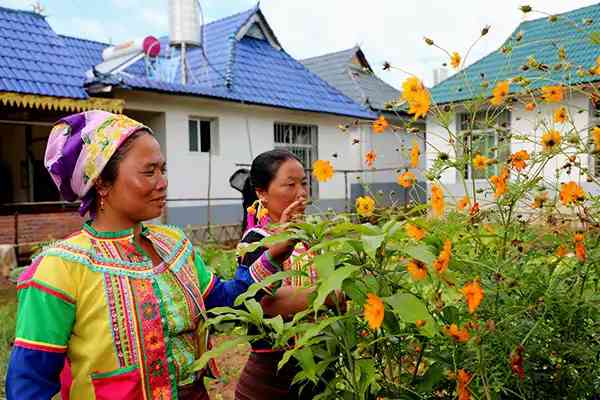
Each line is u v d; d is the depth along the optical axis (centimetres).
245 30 1327
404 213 162
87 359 130
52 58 979
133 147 136
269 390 186
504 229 162
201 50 1176
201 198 1020
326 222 142
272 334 145
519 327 143
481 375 131
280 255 161
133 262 138
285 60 1384
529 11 202
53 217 880
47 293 127
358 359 137
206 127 1084
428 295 146
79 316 131
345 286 131
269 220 198
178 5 1120
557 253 157
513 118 256
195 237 1020
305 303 163
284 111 1188
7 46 949
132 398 131
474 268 154
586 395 149
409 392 146
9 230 831
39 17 1059
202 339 149
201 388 149
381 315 120
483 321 149
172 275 145
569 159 177
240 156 1116
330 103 1297
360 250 135
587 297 146
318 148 1272
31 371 126
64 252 133
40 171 1073
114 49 1118
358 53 1744
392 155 1424
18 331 128
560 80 222
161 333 136
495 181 165
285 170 194
